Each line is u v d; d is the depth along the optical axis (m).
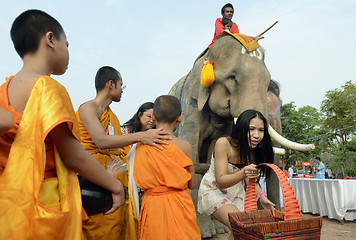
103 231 2.18
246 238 1.42
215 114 4.41
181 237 1.75
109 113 2.45
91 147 2.23
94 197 1.33
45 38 1.20
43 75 1.17
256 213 1.78
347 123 31.28
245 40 4.21
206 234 3.98
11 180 0.99
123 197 1.41
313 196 6.21
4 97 1.09
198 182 4.18
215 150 2.29
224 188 2.19
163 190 1.83
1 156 1.07
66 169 1.13
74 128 1.11
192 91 4.51
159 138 1.92
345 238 4.01
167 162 1.83
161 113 2.00
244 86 3.93
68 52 1.32
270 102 4.08
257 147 2.37
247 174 1.89
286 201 1.46
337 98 32.31
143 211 1.89
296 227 1.30
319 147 39.62
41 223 0.96
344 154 28.89
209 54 4.39
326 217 5.84
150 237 1.82
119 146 2.03
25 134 1.03
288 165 36.22
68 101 1.13
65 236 1.03
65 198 1.07
